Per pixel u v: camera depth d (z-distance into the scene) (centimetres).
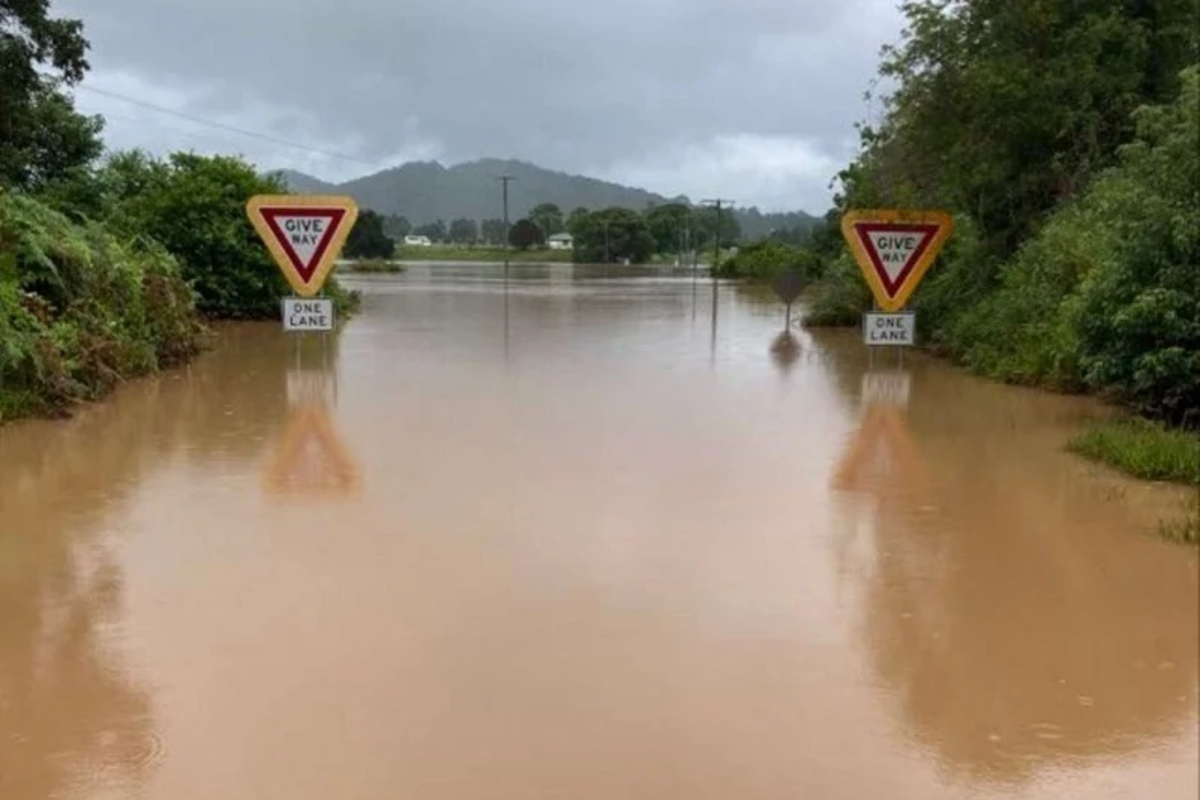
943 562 622
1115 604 555
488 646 495
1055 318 1310
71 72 2486
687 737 411
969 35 1574
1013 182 1609
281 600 552
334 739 409
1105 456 886
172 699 441
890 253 1468
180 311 1560
